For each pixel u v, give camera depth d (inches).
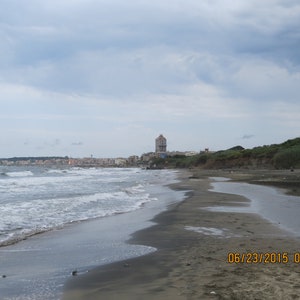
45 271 307.3
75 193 1203.2
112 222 594.9
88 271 301.1
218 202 845.2
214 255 334.6
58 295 242.4
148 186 1593.3
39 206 811.4
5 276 294.0
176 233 472.1
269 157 4030.5
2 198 1020.5
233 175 2556.6
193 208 740.7
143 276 278.5
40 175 3198.8
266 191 1138.7
